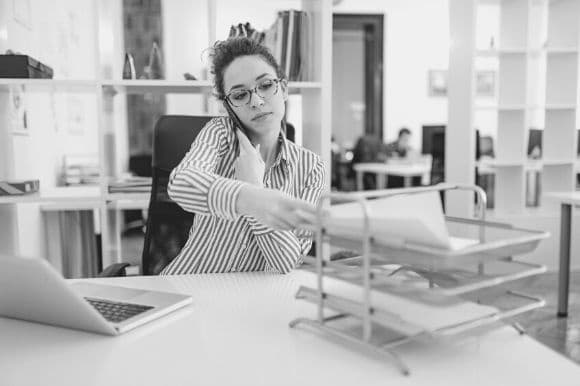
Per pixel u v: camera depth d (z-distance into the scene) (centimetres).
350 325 75
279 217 81
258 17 511
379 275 70
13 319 89
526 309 71
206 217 144
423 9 827
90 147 449
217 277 117
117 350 75
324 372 66
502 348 73
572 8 411
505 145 420
